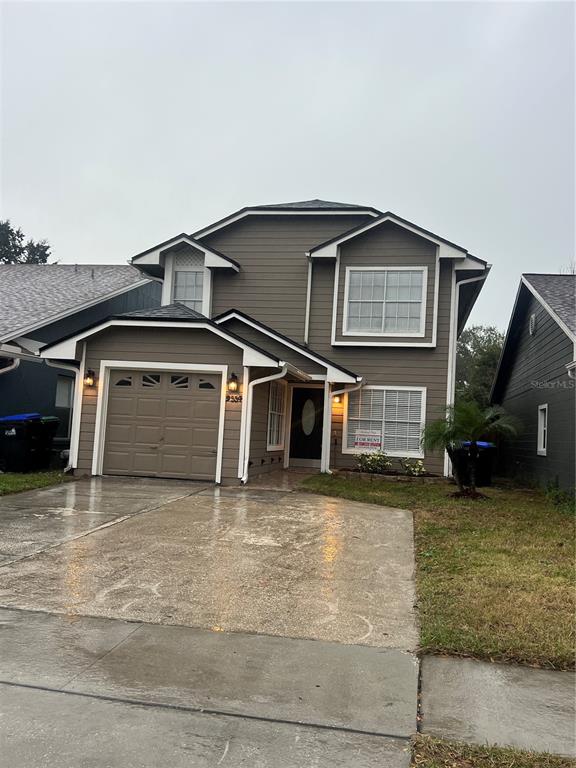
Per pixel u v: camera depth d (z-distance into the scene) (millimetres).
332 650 3893
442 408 11016
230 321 13211
